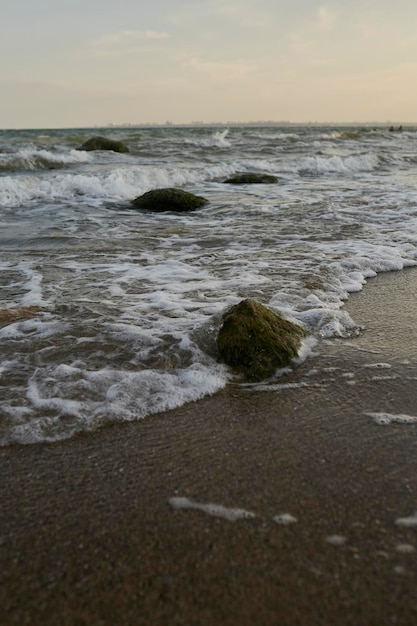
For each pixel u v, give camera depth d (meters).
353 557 1.96
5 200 10.60
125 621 1.70
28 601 1.77
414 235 7.61
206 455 2.64
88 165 16.23
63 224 8.77
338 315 4.46
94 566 1.92
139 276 5.76
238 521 2.16
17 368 3.48
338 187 13.12
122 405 3.09
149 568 1.91
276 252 6.77
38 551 2.00
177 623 1.69
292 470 2.51
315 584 1.84
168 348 3.78
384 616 1.71
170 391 3.25
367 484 2.40
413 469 2.52
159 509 2.24
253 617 1.71
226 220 9.12
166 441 2.76
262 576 1.87
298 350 3.75
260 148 23.09
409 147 26.27
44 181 11.46
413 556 1.97
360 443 2.74
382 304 4.90
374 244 7.11
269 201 10.97
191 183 13.93
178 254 6.77
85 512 2.22
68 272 5.93
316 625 1.68
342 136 31.81
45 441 2.75
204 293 5.11
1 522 2.15
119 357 3.66
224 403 3.16
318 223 8.60
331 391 3.29
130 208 10.48
